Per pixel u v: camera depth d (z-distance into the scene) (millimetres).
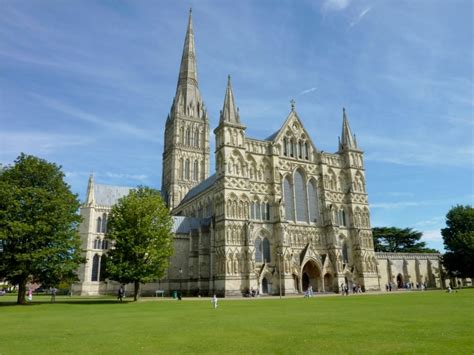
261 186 88938
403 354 16734
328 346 18891
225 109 88562
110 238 64125
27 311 43562
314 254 88250
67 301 64125
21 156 60656
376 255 104875
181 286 94188
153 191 73500
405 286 106250
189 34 157750
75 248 60750
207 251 88812
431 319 28531
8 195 54812
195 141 143625
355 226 97500
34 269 54906
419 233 141375
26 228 53094
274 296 77188
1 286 141250
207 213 103250
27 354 18188
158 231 65125
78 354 18094
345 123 106438
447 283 116000
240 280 79062
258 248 84562
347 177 101812
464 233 104125
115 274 61500
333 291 88438
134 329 26469
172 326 27891
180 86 150000
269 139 98125
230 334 23438
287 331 24219
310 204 95312
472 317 29266
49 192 58938
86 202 108438
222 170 84938
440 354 16578
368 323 27141
